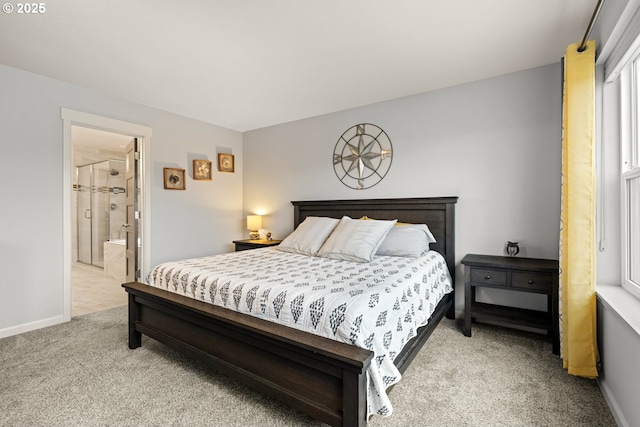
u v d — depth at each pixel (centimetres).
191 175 421
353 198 380
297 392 152
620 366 159
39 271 286
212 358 186
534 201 277
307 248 308
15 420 159
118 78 293
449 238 309
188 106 375
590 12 194
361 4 186
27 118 279
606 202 201
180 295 223
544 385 191
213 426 155
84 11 192
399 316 180
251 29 212
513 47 238
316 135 411
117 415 163
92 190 615
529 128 278
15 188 274
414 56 252
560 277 218
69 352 236
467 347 245
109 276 525
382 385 140
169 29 212
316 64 265
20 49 239
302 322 161
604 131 201
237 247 437
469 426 155
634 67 184
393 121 349
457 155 312
